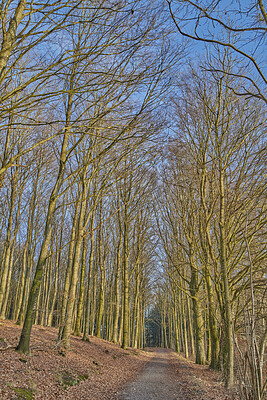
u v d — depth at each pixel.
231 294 11.64
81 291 19.97
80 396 7.58
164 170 16.72
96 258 28.67
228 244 12.20
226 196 11.46
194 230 16.28
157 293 46.28
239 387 3.38
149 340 74.62
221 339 9.16
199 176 13.84
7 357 8.09
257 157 11.06
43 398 6.52
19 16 5.75
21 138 16.31
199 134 14.06
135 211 23.42
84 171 15.08
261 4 3.94
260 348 3.70
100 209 22.41
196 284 17.44
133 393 9.25
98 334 24.12
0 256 27.20
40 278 9.62
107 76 7.12
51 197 10.38
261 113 11.57
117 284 24.67
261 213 9.94
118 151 11.59
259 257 10.56
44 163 18.08
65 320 13.21
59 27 5.71
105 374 11.45
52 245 27.11
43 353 10.52
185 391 9.40
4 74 5.74
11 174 16.44
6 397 5.71
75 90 6.69
